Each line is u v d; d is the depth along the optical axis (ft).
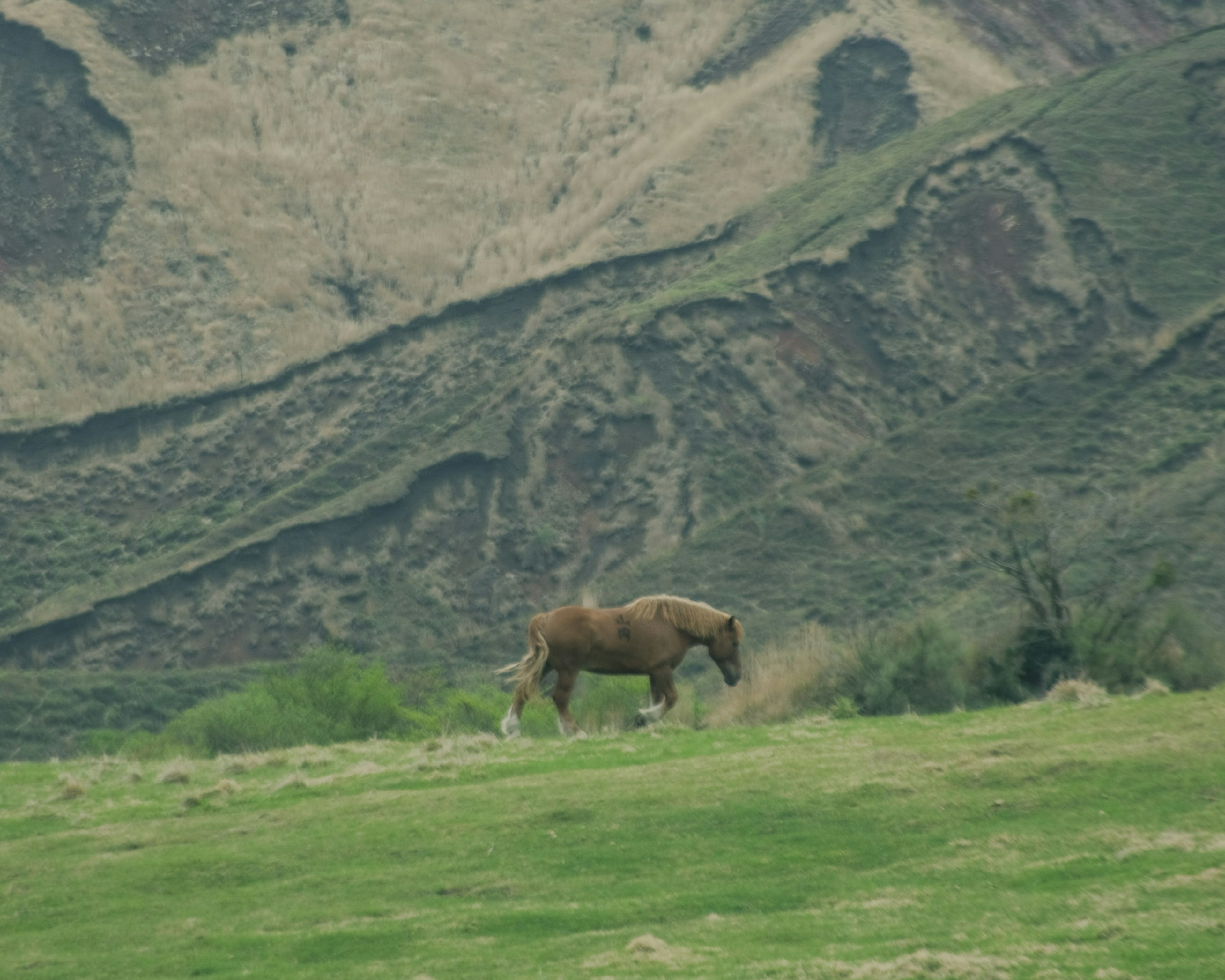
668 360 412.36
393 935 61.67
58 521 419.95
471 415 423.23
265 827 83.56
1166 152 472.85
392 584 362.74
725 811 75.46
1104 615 148.66
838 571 314.96
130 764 122.21
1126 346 380.58
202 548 386.52
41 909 71.05
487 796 84.07
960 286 443.73
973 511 320.91
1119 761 72.08
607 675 147.02
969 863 62.13
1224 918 47.39
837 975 47.83
